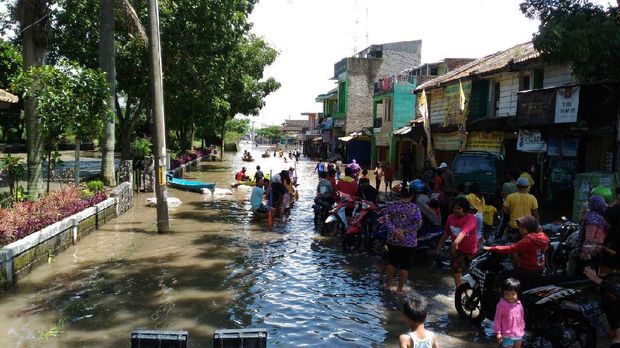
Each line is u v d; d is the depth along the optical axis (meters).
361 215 10.88
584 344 5.80
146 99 23.66
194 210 16.56
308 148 73.06
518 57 19.17
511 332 5.15
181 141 44.88
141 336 3.55
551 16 11.54
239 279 8.56
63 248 10.38
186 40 21.58
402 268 7.92
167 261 9.71
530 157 18.47
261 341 3.53
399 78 35.88
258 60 33.94
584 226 6.84
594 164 14.34
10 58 19.20
